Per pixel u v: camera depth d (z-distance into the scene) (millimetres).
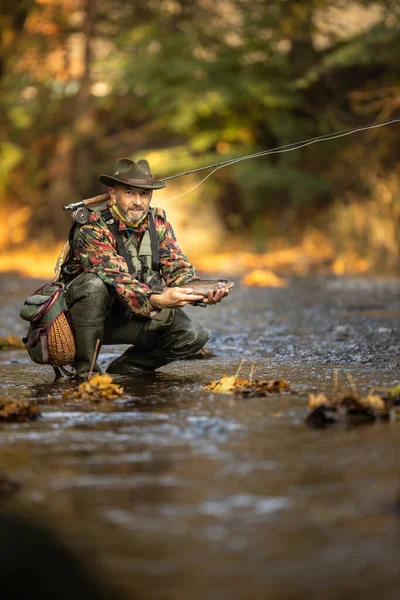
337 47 34188
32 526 4277
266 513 4863
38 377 10062
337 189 33531
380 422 6996
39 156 38312
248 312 17891
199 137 34219
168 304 9133
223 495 5191
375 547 4359
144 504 5062
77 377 9734
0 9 36719
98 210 9547
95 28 36781
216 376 9758
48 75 37500
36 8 36531
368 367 10039
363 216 30594
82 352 9656
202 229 33625
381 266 29281
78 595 3873
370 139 32750
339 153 34000
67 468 5855
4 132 37875
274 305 19297
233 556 4301
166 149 35250
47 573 3932
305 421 7070
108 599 3883
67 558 4074
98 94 37438
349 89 34344
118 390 8609
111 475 5664
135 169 9328
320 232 32875
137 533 4609
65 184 36438
